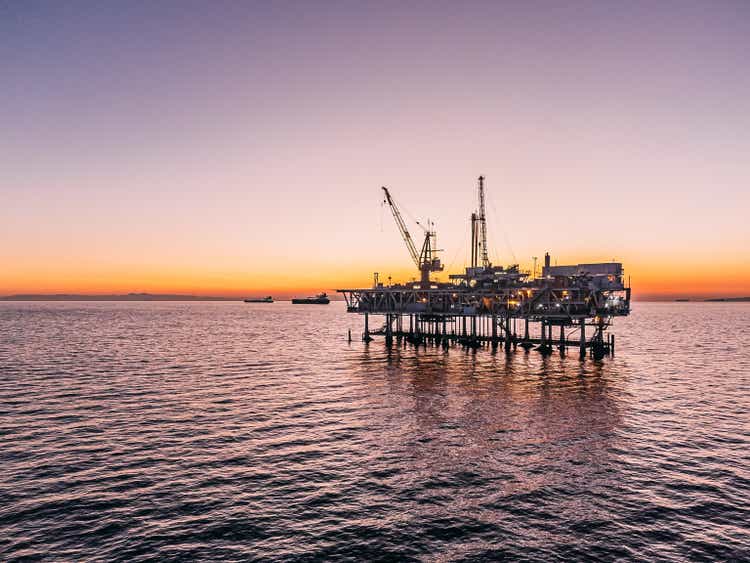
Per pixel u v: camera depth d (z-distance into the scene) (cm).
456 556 2306
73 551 2327
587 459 3556
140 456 3603
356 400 5450
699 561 2259
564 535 2495
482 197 12119
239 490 3027
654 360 8675
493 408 5069
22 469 3325
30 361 8331
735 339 13350
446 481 3166
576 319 8819
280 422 4541
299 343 11944
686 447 3828
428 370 7500
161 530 2534
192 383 6462
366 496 2947
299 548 2377
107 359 8706
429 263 11975
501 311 9156
